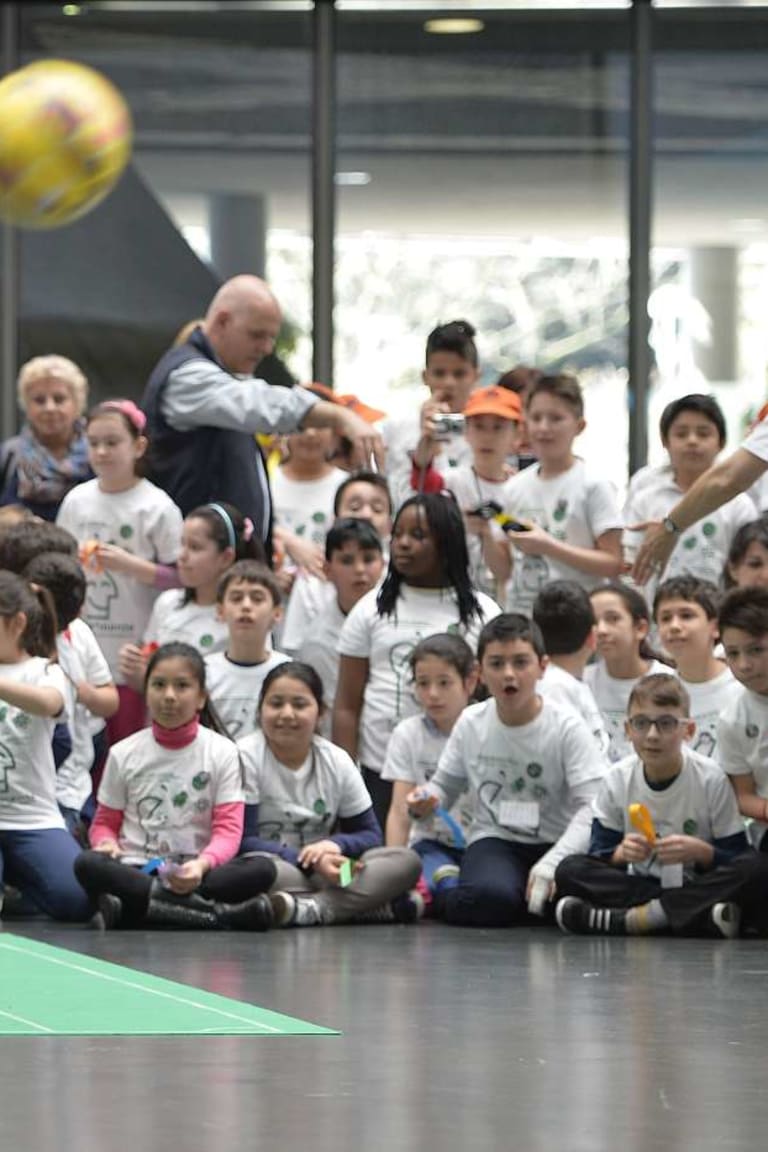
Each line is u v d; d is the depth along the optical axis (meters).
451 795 11.71
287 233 18.19
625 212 18.11
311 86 18.19
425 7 18.19
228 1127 5.59
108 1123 5.63
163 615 12.56
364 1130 5.56
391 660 12.27
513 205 18.17
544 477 13.21
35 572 11.59
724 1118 5.74
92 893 10.94
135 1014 7.49
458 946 10.05
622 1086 6.20
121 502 12.80
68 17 18.19
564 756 11.40
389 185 18.25
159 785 11.39
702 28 18.05
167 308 18.17
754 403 18.05
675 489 13.09
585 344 18.09
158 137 18.20
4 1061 6.57
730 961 9.43
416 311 18.19
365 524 12.78
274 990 8.27
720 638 11.26
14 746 11.33
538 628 11.81
